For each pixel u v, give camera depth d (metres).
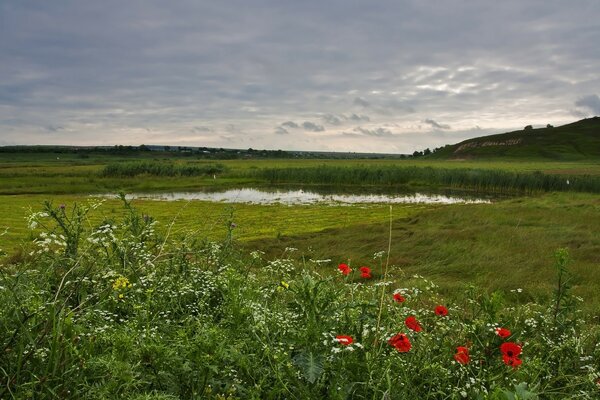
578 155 142.88
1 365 2.60
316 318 3.17
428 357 3.30
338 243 14.80
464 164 110.75
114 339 2.88
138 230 5.44
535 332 4.35
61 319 2.88
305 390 2.68
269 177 57.09
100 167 78.69
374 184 53.94
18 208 23.64
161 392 2.58
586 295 8.16
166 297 4.27
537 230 15.78
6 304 2.97
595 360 4.14
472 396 2.88
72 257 4.11
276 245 14.18
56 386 2.44
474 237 14.47
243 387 2.79
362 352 2.97
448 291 8.40
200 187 48.84
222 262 5.68
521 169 74.25
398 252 12.98
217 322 3.94
